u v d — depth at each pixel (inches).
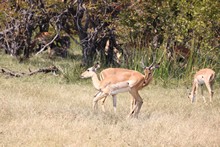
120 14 2532.0
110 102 1828.2
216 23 2476.6
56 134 1240.2
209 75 1995.6
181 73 2491.4
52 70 2412.6
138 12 2544.3
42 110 1518.2
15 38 3061.0
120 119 1480.1
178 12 2615.7
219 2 2433.6
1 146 1130.0
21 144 1152.8
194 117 1565.0
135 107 1539.1
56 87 2074.3
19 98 1706.4
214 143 1248.8
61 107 1588.3
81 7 2581.2
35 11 2723.9
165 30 2549.2
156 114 1572.3
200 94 2217.0
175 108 1728.6
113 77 1565.0
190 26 2466.8
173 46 2536.9
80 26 2664.9
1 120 1376.7
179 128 1364.4
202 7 2438.5
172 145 1215.6
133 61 2529.5
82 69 2390.5
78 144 1162.6
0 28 3203.7
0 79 2197.3
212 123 1478.8
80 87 2130.9
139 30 2583.7
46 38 3225.9
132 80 1544.0
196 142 1245.7
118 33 2618.1
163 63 2443.4
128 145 1187.9
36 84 2123.5
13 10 2819.9
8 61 2874.0
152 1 2559.1
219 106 1871.3
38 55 3235.7
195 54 2518.5
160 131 1333.7
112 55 2778.1
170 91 2180.1
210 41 2532.0
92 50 2689.5
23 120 1360.7
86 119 1430.9
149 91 2154.3
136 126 1386.6
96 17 2662.4
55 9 2615.7
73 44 3986.2
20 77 2292.1
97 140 1210.0
